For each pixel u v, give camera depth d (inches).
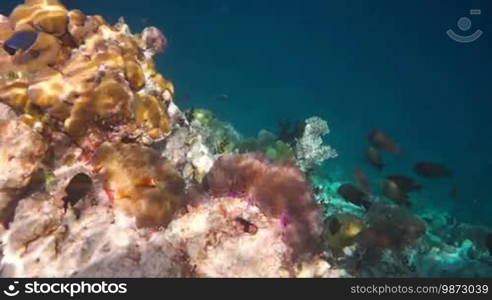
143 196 51.7
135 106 54.9
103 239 49.6
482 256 110.1
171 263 50.6
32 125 52.7
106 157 52.7
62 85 52.7
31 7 59.2
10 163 50.8
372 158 118.1
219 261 52.8
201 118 102.0
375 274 73.0
